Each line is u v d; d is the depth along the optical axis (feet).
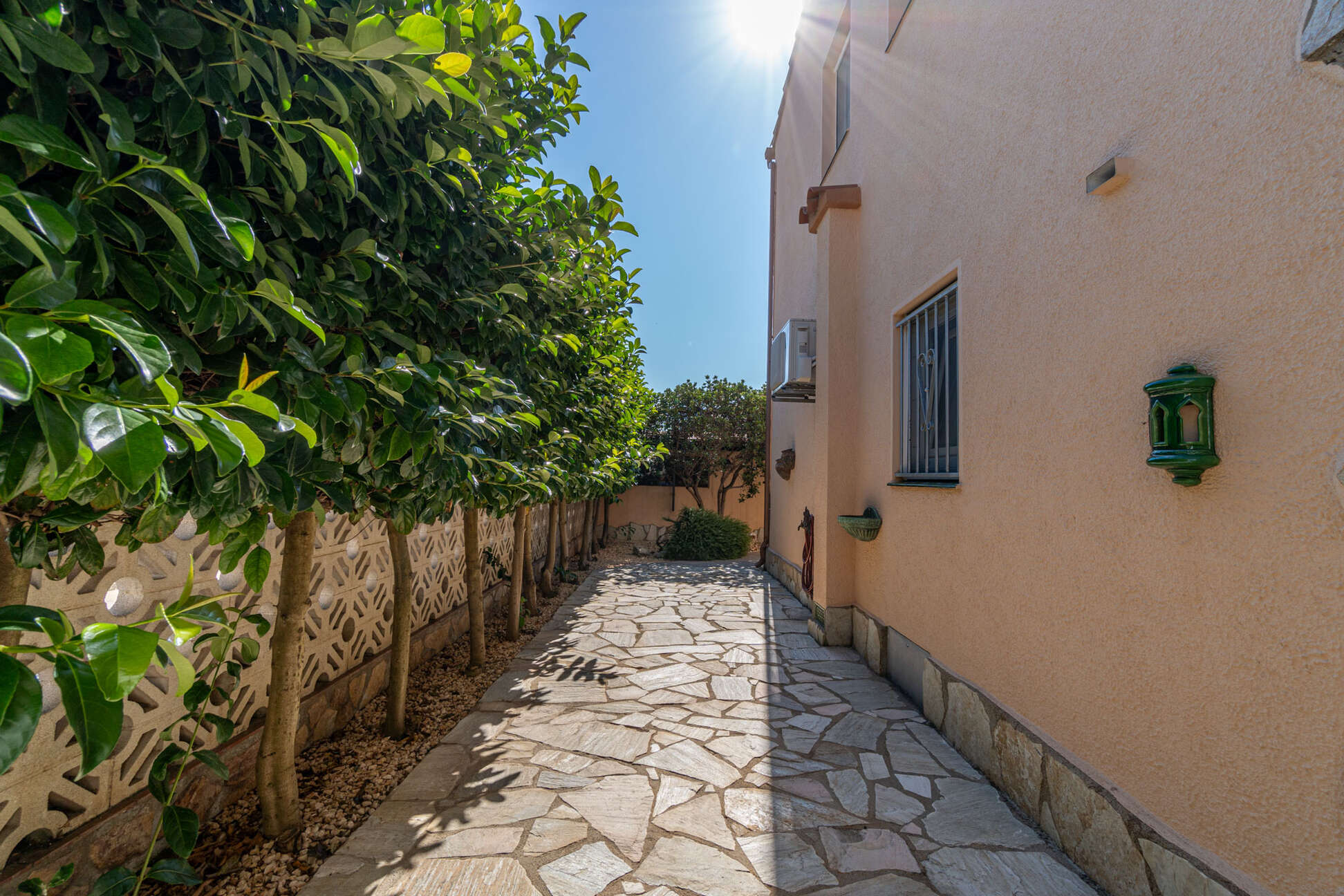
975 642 9.45
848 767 9.20
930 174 11.58
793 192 26.05
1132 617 6.16
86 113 3.24
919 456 12.41
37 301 2.09
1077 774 6.88
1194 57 5.53
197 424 2.34
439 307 6.95
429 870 6.61
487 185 7.64
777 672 13.93
